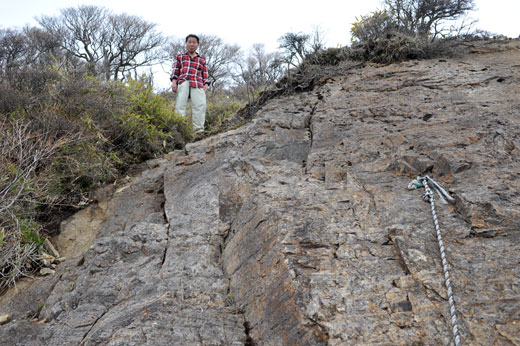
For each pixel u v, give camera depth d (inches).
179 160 195.2
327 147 184.5
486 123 171.3
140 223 146.6
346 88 250.1
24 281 134.6
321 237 115.8
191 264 125.7
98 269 129.0
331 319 89.7
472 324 83.0
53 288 128.1
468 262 99.3
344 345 83.3
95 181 192.7
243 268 120.7
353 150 176.4
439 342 81.2
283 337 93.4
